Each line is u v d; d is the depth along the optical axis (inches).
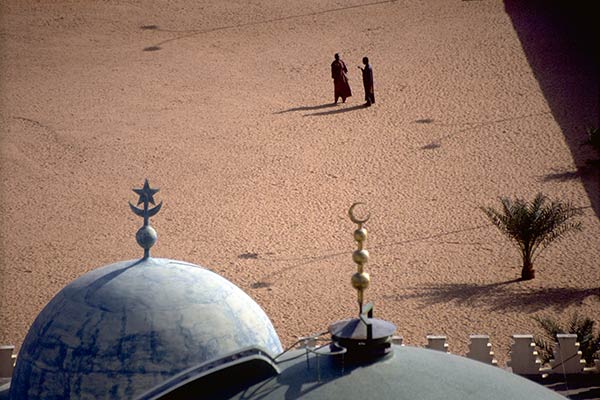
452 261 3543.3
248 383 1105.4
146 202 1481.3
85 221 4030.5
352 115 5118.1
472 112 5022.1
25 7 6978.4
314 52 6112.2
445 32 6220.5
